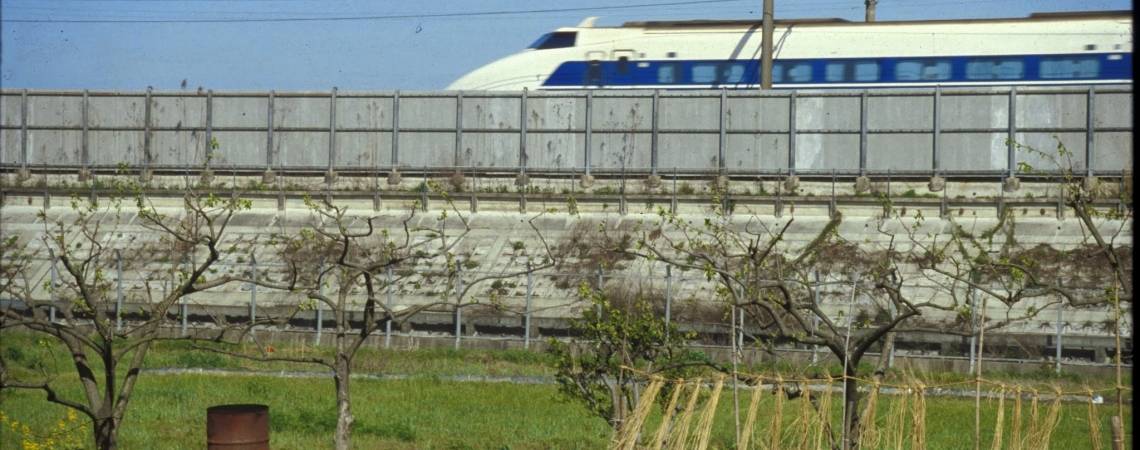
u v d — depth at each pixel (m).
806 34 37.03
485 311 23.95
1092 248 25.06
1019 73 35.31
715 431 13.88
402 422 15.22
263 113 35.41
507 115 34.78
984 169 31.97
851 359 9.72
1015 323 21.64
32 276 26.52
